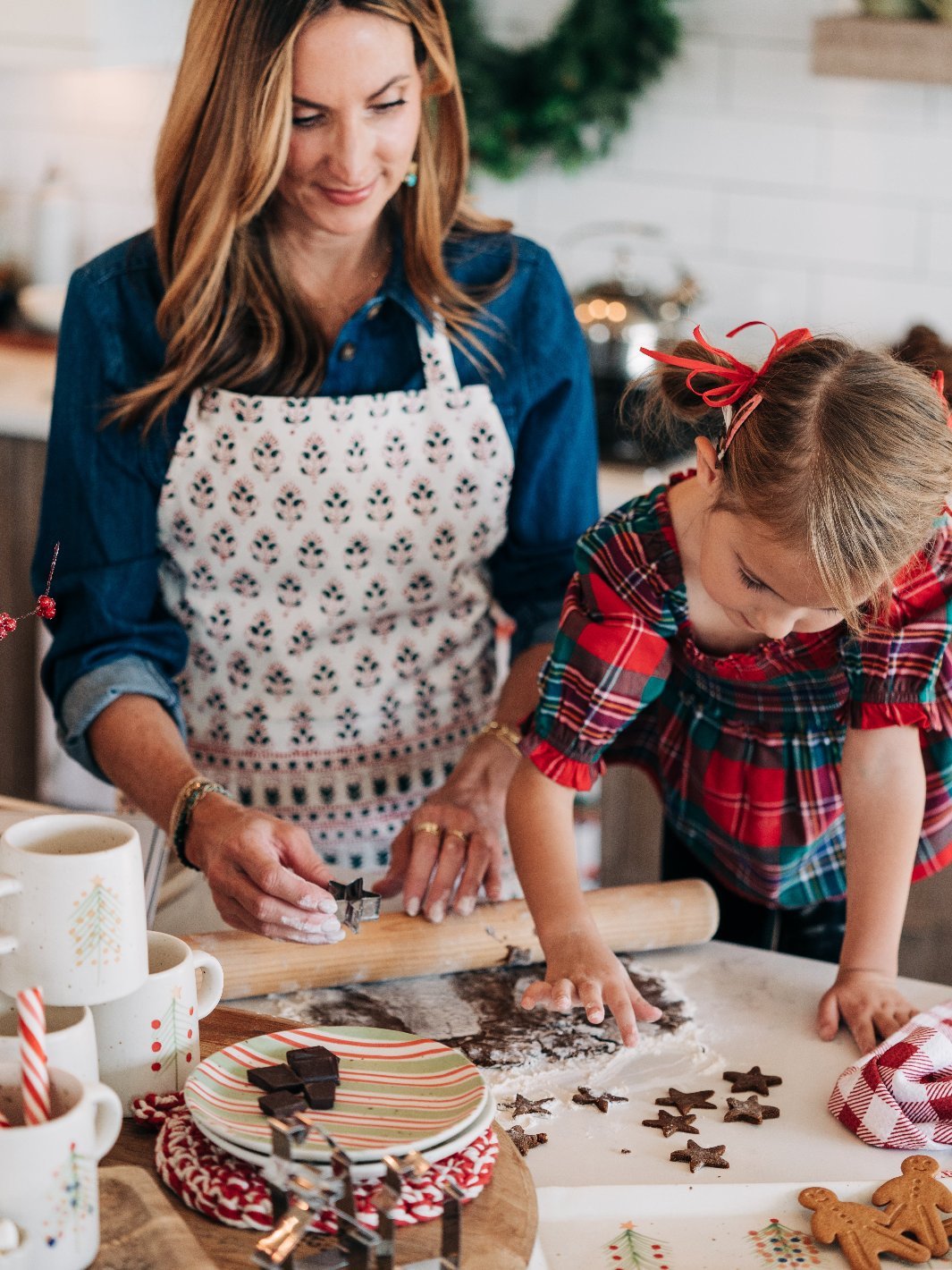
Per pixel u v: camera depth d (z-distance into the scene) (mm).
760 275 3082
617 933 1366
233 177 1380
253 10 1310
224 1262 874
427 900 1363
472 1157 949
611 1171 1060
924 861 1480
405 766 1697
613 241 3160
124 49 2994
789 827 1485
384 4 1315
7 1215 801
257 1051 1035
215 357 1509
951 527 1288
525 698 1562
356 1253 834
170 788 1376
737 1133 1110
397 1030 1146
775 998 1317
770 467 1121
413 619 1657
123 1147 990
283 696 1656
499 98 3033
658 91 3043
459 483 1592
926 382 1170
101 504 1527
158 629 1563
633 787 2691
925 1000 1294
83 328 1517
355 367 1551
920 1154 1087
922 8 2682
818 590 1113
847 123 2943
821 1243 976
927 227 2945
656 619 1352
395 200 1535
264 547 1571
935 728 1365
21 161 3494
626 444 2719
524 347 1600
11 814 1459
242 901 1264
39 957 936
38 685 3045
